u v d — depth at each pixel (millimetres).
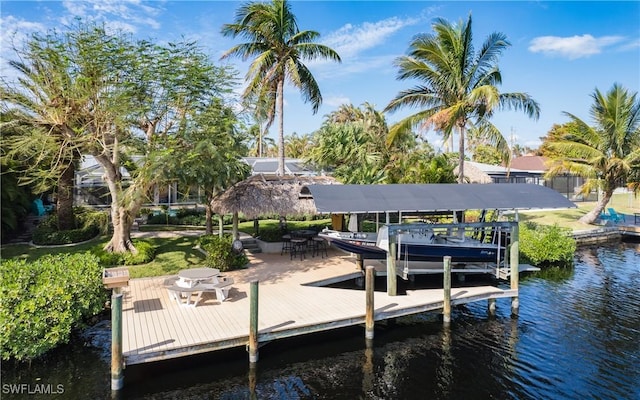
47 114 13336
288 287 12109
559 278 16812
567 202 12789
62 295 8867
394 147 30453
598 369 9031
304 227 22281
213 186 16594
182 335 8438
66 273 9781
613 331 11141
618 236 26609
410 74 20969
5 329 7973
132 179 16359
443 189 13109
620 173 25875
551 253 18766
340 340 10281
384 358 9492
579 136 26938
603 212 31500
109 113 12938
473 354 9750
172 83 13617
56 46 12336
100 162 14805
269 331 8766
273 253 17391
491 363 9305
